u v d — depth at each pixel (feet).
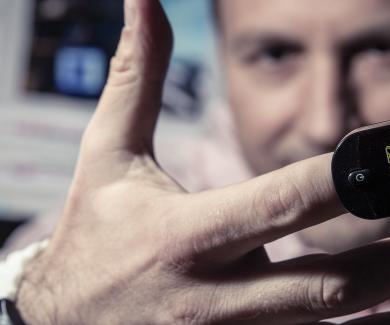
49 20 2.77
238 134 1.87
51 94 2.78
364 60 1.62
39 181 2.77
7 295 1.13
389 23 1.58
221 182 2.13
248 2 1.68
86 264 1.03
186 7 2.62
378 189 0.85
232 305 0.95
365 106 1.62
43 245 1.18
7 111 2.79
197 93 2.55
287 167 0.89
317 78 1.63
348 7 1.58
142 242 0.98
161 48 1.05
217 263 0.94
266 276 0.93
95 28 2.74
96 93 2.77
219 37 1.94
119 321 1.01
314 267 0.92
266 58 1.70
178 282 0.96
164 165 2.38
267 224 0.89
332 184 0.86
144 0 1.03
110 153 1.05
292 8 1.63
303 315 0.93
